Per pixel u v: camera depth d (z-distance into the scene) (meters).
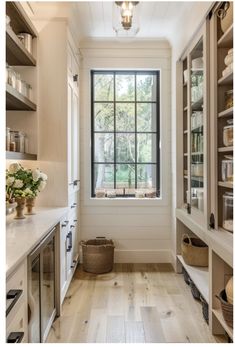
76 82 3.55
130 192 4.03
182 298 2.91
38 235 1.79
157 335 2.27
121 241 3.96
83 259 3.65
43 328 2.04
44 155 2.93
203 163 2.56
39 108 2.92
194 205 2.93
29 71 2.89
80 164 3.92
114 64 3.88
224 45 2.32
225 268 2.27
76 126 3.61
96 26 3.42
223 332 2.27
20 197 2.29
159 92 3.98
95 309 2.68
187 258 3.12
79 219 3.88
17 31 2.73
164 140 3.93
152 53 3.89
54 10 2.88
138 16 2.43
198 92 2.79
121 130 4.03
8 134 2.29
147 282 3.30
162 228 3.96
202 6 2.44
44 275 2.05
